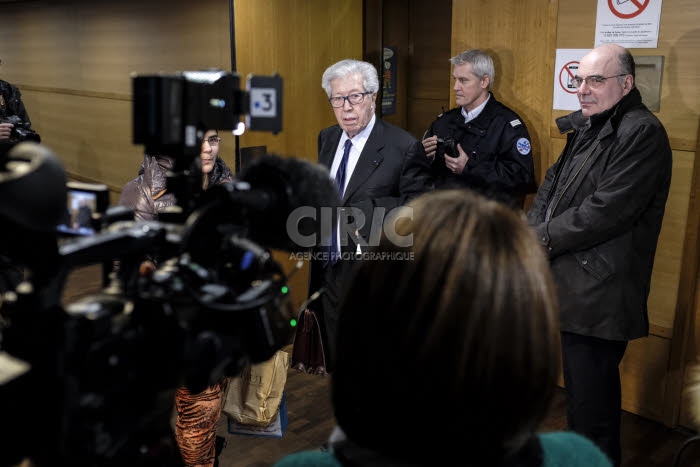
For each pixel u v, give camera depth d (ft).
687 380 9.64
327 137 9.67
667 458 9.01
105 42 19.72
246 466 8.90
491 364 1.70
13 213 2.19
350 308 1.93
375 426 1.84
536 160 10.92
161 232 2.99
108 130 20.83
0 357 2.37
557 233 8.00
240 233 3.14
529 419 1.77
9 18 25.94
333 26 13.30
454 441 1.76
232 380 8.18
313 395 10.91
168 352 2.53
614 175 7.73
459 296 1.73
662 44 9.04
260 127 3.19
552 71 10.36
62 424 2.25
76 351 2.26
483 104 10.98
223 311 2.89
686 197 9.15
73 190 3.02
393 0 17.42
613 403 8.23
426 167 8.88
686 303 9.37
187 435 7.31
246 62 11.74
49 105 24.35
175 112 2.85
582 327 8.05
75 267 2.47
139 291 2.62
